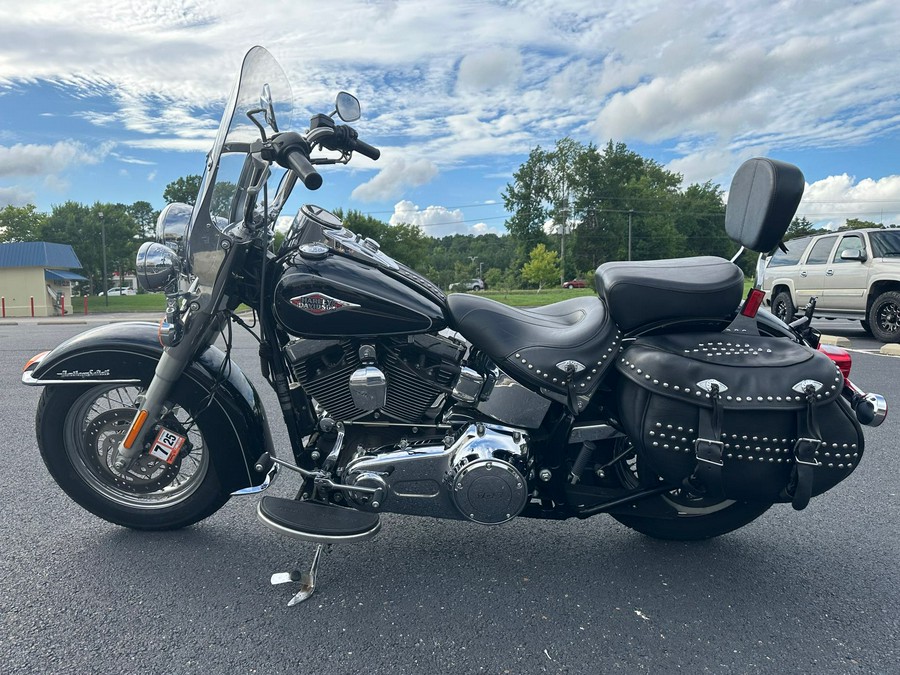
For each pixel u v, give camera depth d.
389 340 2.29
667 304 2.26
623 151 67.25
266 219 2.31
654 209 66.44
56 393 2.59
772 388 2.05
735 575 2.49
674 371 2.12
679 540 2.74
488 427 2.32
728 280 2.27
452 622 2.13
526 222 68.75
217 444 2.55
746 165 2.29
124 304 39.16
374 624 2.11
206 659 1.92
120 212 68.62
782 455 2.09
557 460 2.42
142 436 2.51
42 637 2.01
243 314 2.77
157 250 2.28
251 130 2.43
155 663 1.89
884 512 3.09
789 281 11.30
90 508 2.70
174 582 2.36
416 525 2.90
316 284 2.20
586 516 2.49
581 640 2.04
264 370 2.50
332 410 2.33
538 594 2.32
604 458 2.57
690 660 1.95
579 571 2.50
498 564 2.55
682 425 2.12
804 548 2.72
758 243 2.20
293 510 2.29
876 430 4.48
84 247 65.25
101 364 2.52
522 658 1.95
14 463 3.66
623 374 2.23
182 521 2.71
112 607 2.19
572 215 67.12
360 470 2.29
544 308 2.83
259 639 2.02
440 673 1.87
